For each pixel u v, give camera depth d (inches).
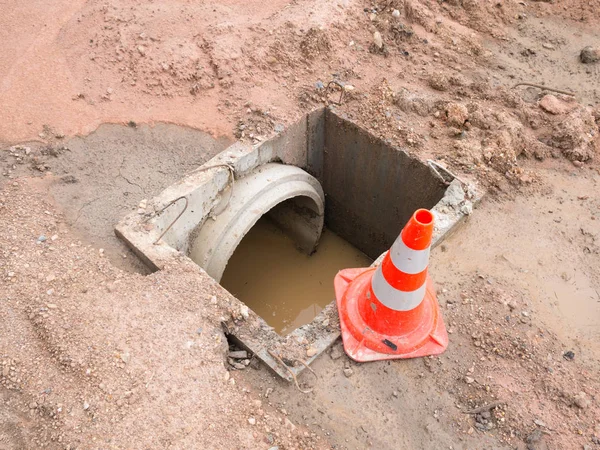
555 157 221.0
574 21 295.4
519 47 277.9
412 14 276.2
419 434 138.6
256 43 245.3
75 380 137.9
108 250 174.2
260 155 217.3
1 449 128.2
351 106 234.5
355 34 263.1
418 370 150.1
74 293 156.9
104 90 225.8
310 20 257.0
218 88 233.1
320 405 141.8
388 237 265.7
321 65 248.4
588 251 186.5
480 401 144.6
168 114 222.4
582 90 253.9
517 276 176.9
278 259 278.2
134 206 189.0
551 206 201.6
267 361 145.9
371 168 238.7
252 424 134.4
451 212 190.4
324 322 157.8
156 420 132.0
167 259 167.9
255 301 256.4
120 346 144.5
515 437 138.7
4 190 187.3
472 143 215.6
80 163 202.2
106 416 131.6
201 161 209.3
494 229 191.8
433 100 235.0
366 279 164.6
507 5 299.9
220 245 203.5
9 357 142.4
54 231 176.6
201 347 146.9
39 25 248.5
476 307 165.8
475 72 257.9
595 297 173.0
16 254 166.6
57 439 128.3
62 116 215.3
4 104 215.8
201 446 128.6
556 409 143.8
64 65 232.7
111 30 242.1
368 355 150.6
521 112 232.8
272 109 227.3
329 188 271.1
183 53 236.1
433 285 171.8
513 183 207.3
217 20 252.4
